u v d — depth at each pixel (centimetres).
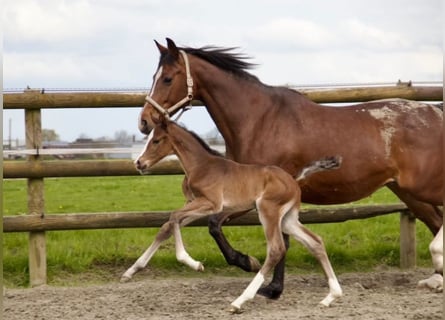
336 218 780
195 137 642
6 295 693
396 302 634
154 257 800
